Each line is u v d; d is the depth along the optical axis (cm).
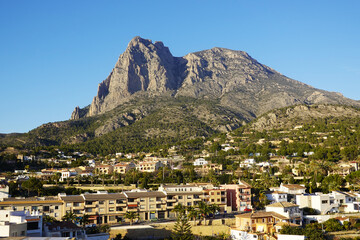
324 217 18512
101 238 14588
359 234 16175
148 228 16512
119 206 19350
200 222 18275
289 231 15812
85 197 18862
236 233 16512
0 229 11631
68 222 15212
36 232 12812
